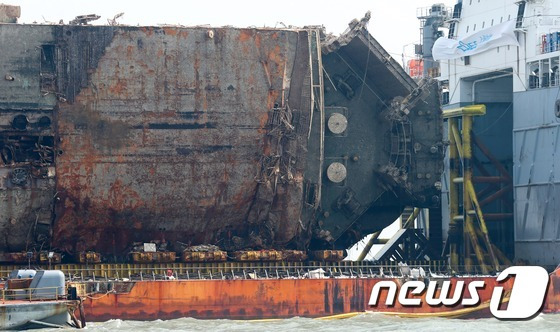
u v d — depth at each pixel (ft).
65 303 637.71
